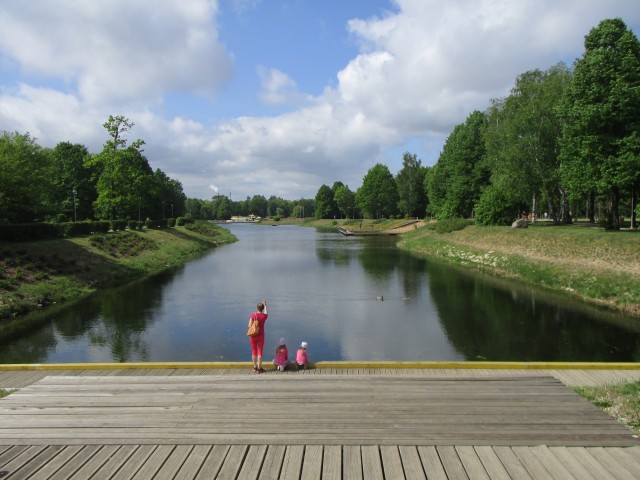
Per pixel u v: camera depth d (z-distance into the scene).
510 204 49.94
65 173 64.50
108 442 5.75
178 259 46.88
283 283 31.03
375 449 5.55
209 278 33.53
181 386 7.75
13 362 14.80
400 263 42.06
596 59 30.56
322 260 45.47
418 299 25.03
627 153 29.38
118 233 46.03
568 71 43.97
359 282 31.14
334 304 24.00
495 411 6.61
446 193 76.81
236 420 6.35
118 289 28.83
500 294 25.98
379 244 67.50
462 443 5.65
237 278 33.47
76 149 68.19
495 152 50.00
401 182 107.44
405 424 6.19
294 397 7.22
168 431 6.02
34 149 45.06
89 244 36.69
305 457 5.38
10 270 25.12
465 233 50.62
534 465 5.16
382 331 18.53
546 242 34.09
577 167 33.50
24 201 40.53
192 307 23.36
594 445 5.60
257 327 10.58
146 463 5.28
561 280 27.25
